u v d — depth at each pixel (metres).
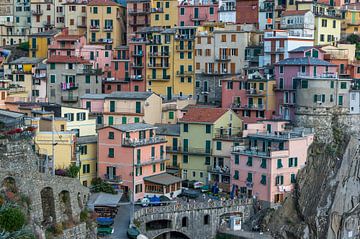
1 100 167.38
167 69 196.50
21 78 191.12
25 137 112.06
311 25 187.25
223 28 199.12
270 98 172.00
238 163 150.38
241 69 188.00
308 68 167.38
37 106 157.75
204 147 159.00
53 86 191.12
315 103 159.75
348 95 162.88
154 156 149.12
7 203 95.12
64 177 108.75
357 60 184.50
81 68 192.00
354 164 147.50
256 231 141.38
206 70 192.50
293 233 142.00
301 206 144.88
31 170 104.56
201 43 193.00
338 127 160.75
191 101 187.50
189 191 149.50
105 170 146.38
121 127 146.88
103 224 120.19
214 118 159.50
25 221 95.50
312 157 151.25
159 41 197.12
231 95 176.88
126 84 199.50
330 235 142.75
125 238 118.00
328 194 145.88
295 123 163.12
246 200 144.38
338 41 195.25
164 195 143.88
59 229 103.62
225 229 140.12
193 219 137.12
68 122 151.12
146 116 169.38
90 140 148.38
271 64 179.88
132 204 129.62
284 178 146.25
